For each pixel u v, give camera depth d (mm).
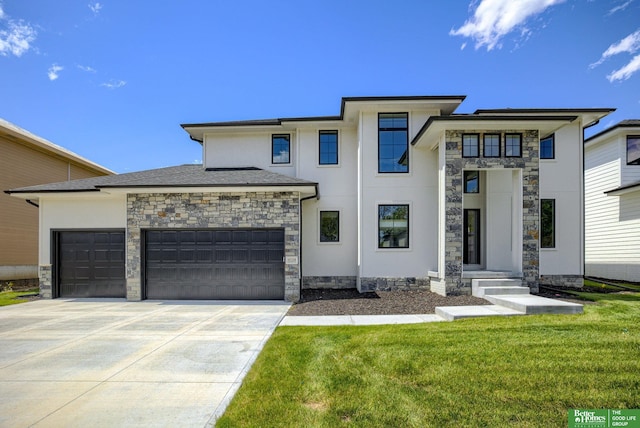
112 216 11039
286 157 13758
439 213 10656
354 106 11727
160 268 10617
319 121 12719
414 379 4082
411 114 11930
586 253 17094
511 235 11125
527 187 10062
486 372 4246
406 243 11820
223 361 4910
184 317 7949
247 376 4328
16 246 15344
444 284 10062
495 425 3102
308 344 5551
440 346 5258
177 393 3867
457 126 9945
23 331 6703
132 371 4547
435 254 11688
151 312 8602
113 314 8352
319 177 13039
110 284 10930
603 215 15984
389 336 5883
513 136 10172
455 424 3115
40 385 4117
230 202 10547
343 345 5445
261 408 3426
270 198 10539
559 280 12453
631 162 14961
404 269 11664
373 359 4758
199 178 11148
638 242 14164
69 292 11008
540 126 9945
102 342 5910
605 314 7273
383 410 3357
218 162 13789
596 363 4480
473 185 11914
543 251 12539
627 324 6402
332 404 3494
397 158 11961
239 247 10555
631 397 3607
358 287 11922
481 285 9766
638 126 14367
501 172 11336
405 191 11844
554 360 4602
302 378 4164
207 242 10609
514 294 9328
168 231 10680
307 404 3520
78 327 7012
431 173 11852
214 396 3783
